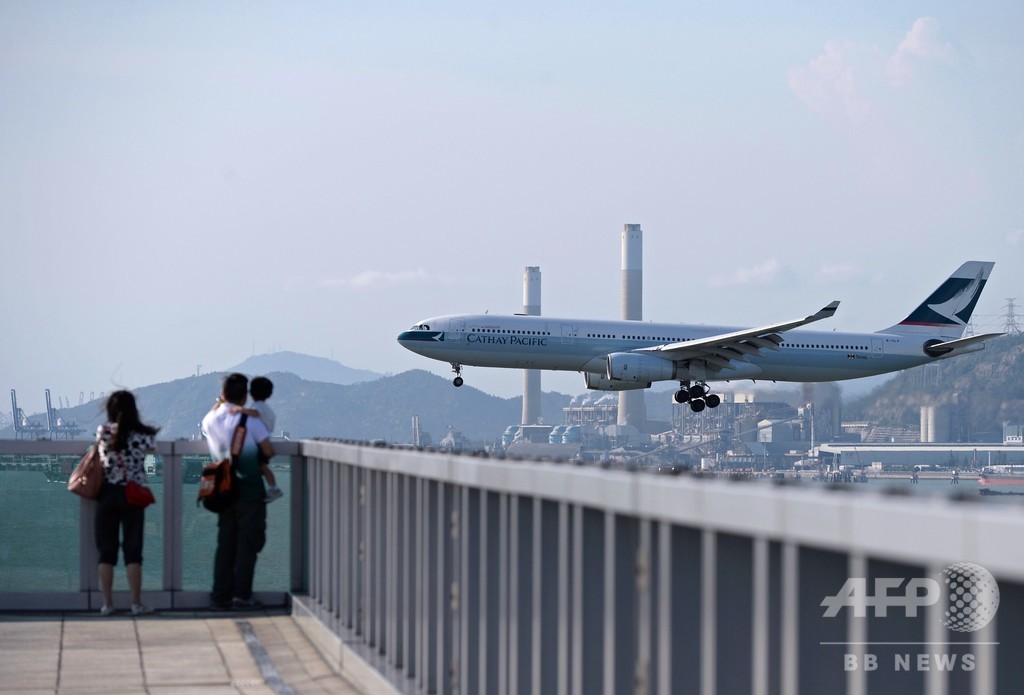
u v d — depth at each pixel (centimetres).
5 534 2442
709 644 839
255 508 2439
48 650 2086
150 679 1870
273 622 2369
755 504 774
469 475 1370
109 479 2347
